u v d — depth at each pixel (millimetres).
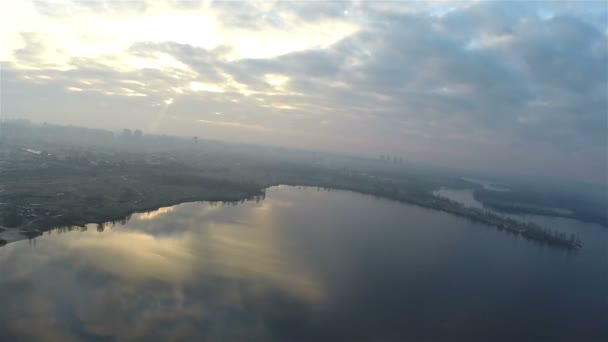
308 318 51281
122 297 52094
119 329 44688
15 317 45625
